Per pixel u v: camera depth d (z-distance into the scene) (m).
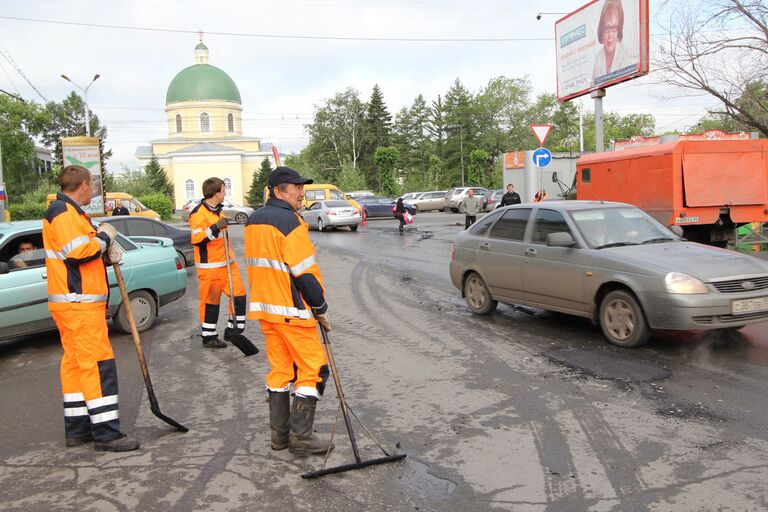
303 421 4.09
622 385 5.34
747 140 12.31
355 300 10.01
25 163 49.47
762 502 3.38
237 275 7.25
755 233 13.81
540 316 8.29
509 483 3.67
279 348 4.17
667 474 3.72
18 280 7.10
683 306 5.96
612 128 90.31
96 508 3.50
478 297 8.50
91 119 81.38
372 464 3.96
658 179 12.42
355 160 74.94
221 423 4.82
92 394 4.28
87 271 4.25
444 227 27.09
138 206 26.19
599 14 19.11
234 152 70.94
